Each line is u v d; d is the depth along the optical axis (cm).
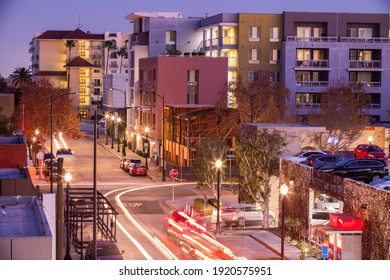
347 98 10038
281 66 12875
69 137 11869
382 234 4234
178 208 7050
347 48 12669
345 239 4456
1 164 5425
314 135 8869
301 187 5500
